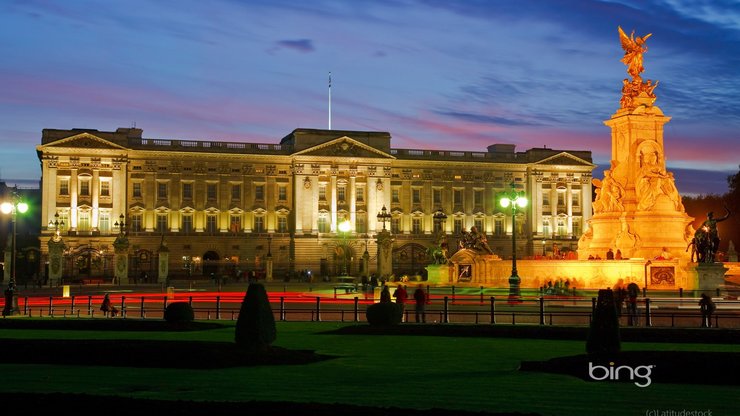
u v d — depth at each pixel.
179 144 168.62
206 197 169.25
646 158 78.88
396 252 176.12
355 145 174.62
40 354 32.31
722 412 21.88
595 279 77.62
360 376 28.20
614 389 25.30
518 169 183.75
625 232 78.19
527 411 21.73
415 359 33.03
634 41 81.62
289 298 81.44
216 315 55.91
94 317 56.38
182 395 24.19
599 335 29.94
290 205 173.25
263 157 171.62
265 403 21.12
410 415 19.70
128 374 28.62
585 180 185.25
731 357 29.16
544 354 34.53
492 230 182.00
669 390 25.06
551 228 182.62
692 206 165.50
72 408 20.39
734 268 92.06
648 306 45.50
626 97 81.06
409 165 178.62
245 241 170.25
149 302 76.62
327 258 172.12
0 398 21.55
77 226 160.12
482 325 44.59
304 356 32.78
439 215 122.62
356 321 50.66
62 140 159.75
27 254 168.25
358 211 174.75
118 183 162.38
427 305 64.62
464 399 23.59
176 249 166.38
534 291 74.12
